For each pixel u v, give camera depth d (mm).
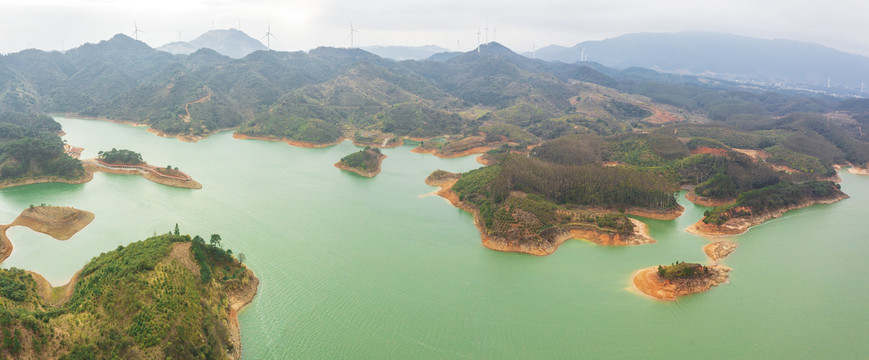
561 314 123438
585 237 175750
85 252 157375
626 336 114750
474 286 137000
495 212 180625
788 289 140500
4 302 102562
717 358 107750
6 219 184000
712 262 159000
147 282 107375
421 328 115250
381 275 141750
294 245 162000
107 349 92938
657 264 156000
